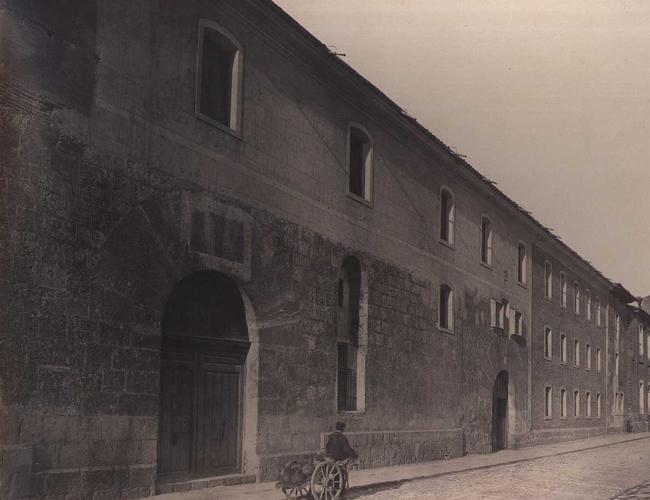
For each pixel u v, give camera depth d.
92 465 10.06
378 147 19.55
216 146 13.11
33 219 9.45
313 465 11.63
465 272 24.94
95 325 10.27
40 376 9.40
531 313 32.09
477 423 25.06
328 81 17.02
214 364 13.38
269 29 14.67
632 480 17.23
